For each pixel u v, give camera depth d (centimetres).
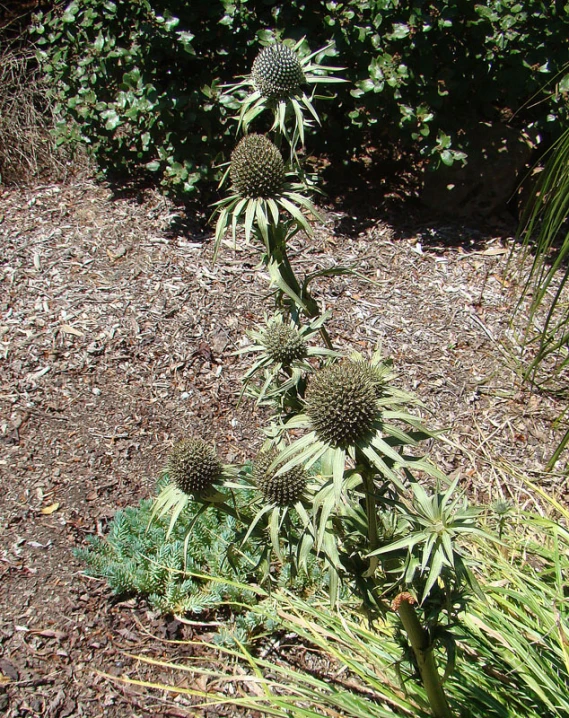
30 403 448
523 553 347
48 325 496
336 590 210
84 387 461
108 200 607
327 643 313
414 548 214
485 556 344
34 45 709
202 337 493
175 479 238
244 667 335
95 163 644
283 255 266
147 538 371
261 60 285
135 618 351
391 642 316
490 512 390
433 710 249
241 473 250
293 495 228
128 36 574
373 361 229
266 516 248
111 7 546
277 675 332
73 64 607
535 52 526
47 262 545
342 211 600
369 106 546
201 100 557
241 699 283
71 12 570
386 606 236
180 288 526
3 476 409
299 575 354
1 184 624
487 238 578
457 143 559
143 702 319
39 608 349
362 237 577
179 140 569
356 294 528
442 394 464
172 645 342
